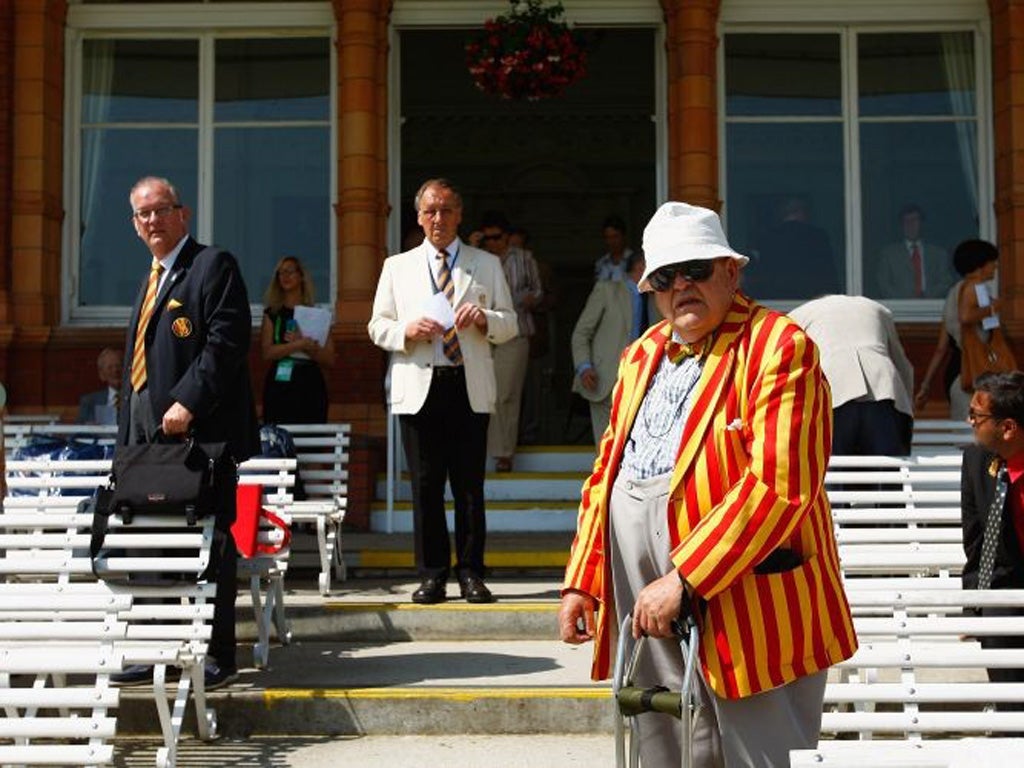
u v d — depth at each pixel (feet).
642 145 57.72
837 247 36.17
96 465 22.84
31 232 34.96
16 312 34.78
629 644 13.21
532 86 34.88
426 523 24.86
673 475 12.73
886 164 36.32
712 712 12.98
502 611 24.03
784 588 12.51
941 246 36.14
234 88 36.91
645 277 12.99
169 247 21.34
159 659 18.20
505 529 31.76
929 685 16.39
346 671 21.89
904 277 36.04
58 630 18.25
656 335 13.65
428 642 23.94
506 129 57.41
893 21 36.19
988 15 35.94
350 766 18.74
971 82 36.32
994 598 16.79
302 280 31.78
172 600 20.53
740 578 12.45
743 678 12.37
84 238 36.42
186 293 21.01
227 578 20.85
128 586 19.60
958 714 16.14
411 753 19.30
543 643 23.72
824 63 36.50
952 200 36.22
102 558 19.58
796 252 36.06
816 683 12.80
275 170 36.73
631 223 58.03
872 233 36.14
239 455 20.93
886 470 23.65
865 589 17.44
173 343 20.97
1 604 18.70
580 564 13.60
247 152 36.78
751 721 12.55
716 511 12.26
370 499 31.76
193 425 20.68
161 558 19.70
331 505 26.94
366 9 35.35
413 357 24.82
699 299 12.85
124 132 36.76
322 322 31.04
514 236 35.14
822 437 12.47
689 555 12.19
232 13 36.63
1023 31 34.86
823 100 36.47
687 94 35.12
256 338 35.40
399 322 25.12
